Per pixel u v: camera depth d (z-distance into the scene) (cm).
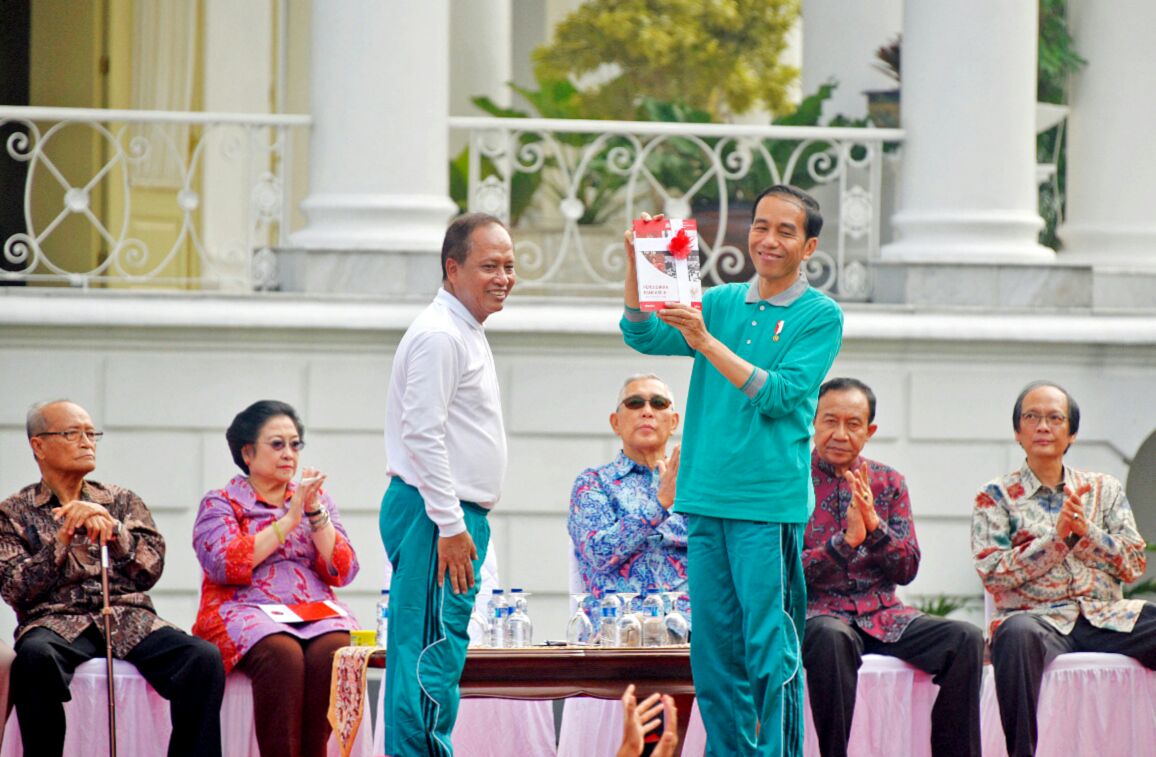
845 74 2188
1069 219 2036
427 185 1811
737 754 1249
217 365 1772
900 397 1836
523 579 1808
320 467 1783
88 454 1506
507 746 1567
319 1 1814
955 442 1841
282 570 1532
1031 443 1605
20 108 1803
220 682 1434
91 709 1441
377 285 1789
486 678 1369
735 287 1295
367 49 1798
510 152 1861
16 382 1756
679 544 1520
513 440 1811
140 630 1457
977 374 1845
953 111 1852
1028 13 1859
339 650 1402
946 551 1838
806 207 1256
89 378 1764
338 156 1802
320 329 1767
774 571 1226
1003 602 1587
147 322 1747
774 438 1232
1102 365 1859
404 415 1241
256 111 2516
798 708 1238
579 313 1805
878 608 1535
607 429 1819
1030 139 1867
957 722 1494
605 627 1423
